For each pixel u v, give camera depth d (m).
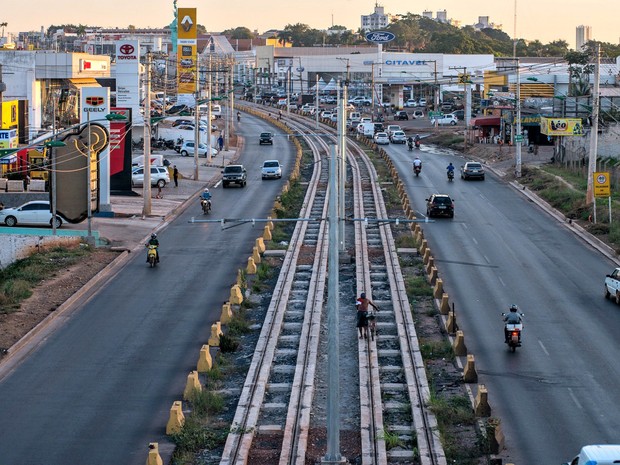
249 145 146.75
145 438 30.20
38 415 32.41
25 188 81.62
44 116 118.50
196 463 28.05
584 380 36.09
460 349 39.25
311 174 111.75
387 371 37.59
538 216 79.56
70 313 46.78
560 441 29.61
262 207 83.81
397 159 127.56
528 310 47.56
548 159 118.38
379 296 50.97
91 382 36.06
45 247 61.00
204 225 74.31
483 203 87.25
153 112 147.62
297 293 51.75
